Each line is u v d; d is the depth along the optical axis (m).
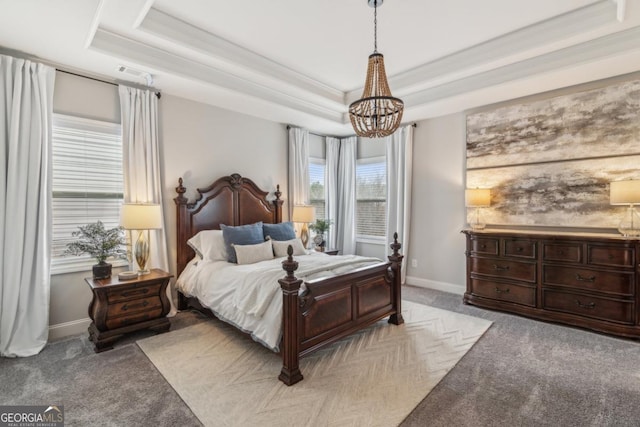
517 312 3.60
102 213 3.32
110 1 2.31
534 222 3.84
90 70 3.11
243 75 3.62
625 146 3.24
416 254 5.02
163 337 3.03
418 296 4.41
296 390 2.16
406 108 4.30
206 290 3.22
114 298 2.83
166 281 3.16
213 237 3.71
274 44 3.25
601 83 3.37
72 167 3.14
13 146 2.68
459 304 4.04
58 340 2.98
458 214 4.55
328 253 4.83
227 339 2.98
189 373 2.38
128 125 3.36
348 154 5.91
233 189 4.31
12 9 2.15
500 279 3.74
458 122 4.52
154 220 3.11
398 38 3.13
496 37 3.13
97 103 3.24
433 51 3.41
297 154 5.14
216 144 4.21
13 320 2.66
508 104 4.00
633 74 3.18
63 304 3.09
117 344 2.88
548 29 2.87
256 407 1.98
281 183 5.05
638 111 3.17
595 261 3.12
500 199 4.09
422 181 4.92
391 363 2.52
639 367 2.44
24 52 2.75
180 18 2.81
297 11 2.68
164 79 3.29
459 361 2.55
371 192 5.78
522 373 2.37
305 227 5.04
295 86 3.98
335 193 5.96
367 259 3.42
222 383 2.25
